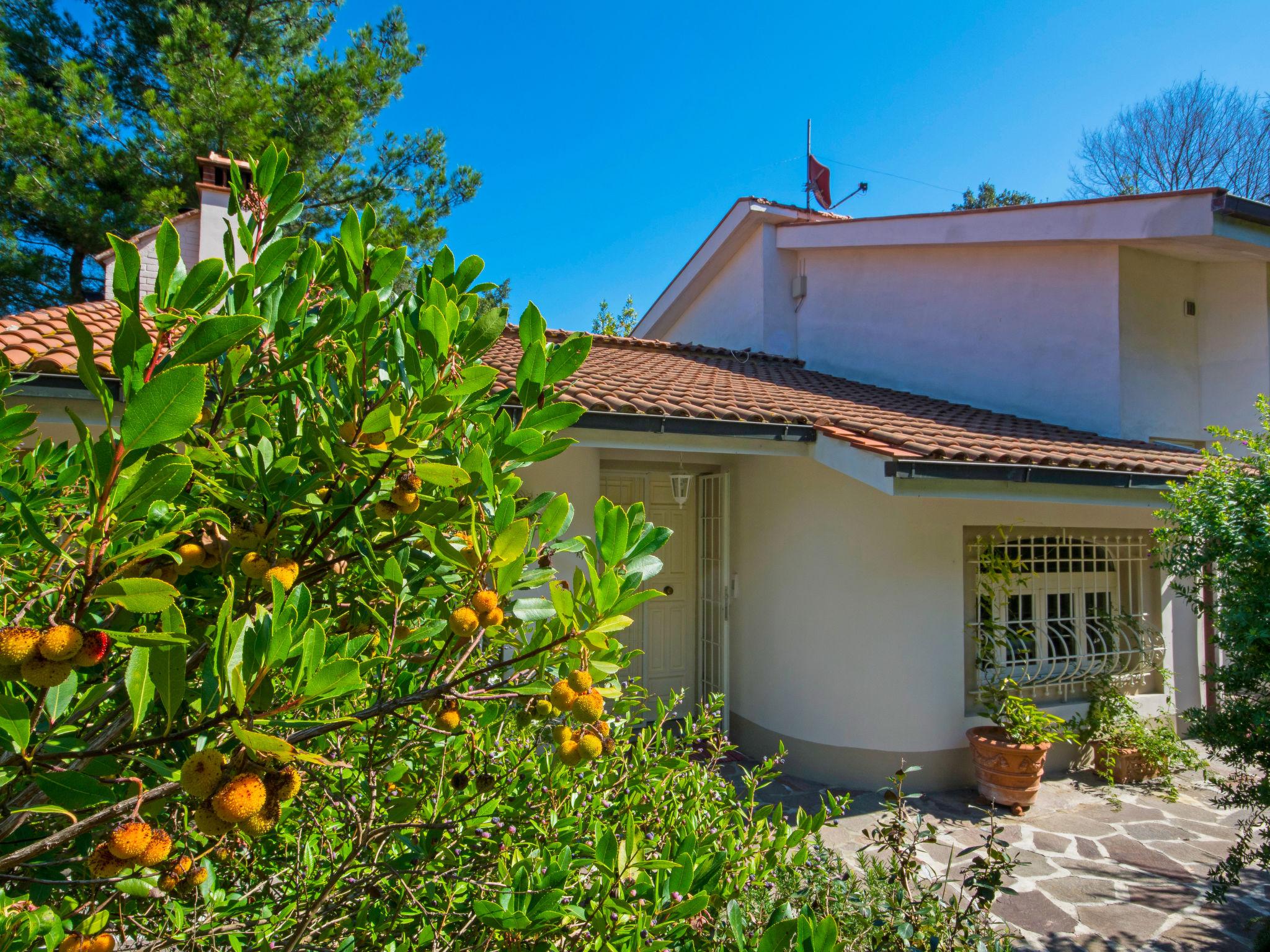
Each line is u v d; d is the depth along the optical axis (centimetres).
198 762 99
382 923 194
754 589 709
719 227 1135
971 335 870
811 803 571
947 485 501
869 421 607
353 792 214
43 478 192
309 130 1298
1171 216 665
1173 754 622
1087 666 665
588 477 591
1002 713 595
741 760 678
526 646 165
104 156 1198
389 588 159
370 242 192
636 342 1012
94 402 397
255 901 200
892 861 315
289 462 156
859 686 607
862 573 612
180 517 145
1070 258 786
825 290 1043
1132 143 2428
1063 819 551
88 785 113
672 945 186
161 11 1366
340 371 180
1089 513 677
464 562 147
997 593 639
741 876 238
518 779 249
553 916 172
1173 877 460
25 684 121
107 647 99
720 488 750
